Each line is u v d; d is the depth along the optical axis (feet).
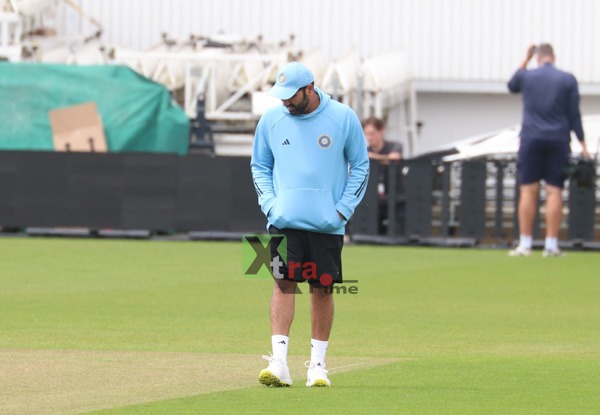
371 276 171.12
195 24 319.06
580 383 89.61
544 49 197.57
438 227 223.71
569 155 206.80
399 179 222.69
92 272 169.78
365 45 321.73
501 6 322.14
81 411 78.02
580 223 221.66
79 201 223.92
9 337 112.47
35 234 224.74
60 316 127.44
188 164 222.69
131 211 223.71
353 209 90.27
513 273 176.45
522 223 204.33
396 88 286.66
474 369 96.53
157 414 77.05
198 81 270.87
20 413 77.51
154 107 244.42
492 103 324.39
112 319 125.80
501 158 240.73
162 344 109.70
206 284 157.48
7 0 278.05
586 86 321.93
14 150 223.92
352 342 113.80
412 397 83.61
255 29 320.29
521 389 86.99
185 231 223.71
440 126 324.19
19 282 156.87
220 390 86.28
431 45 322.34
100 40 301.63
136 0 317.42
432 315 133.18
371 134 222.89
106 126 243.19
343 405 80.33
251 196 222.07
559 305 143.02
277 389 86.89
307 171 89.30
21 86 242.99
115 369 94.73
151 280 161.27
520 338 117.39
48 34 299.38
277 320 88.63
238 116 266.98
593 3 321.32
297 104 88.89
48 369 94.22
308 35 320.50
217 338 114.01
